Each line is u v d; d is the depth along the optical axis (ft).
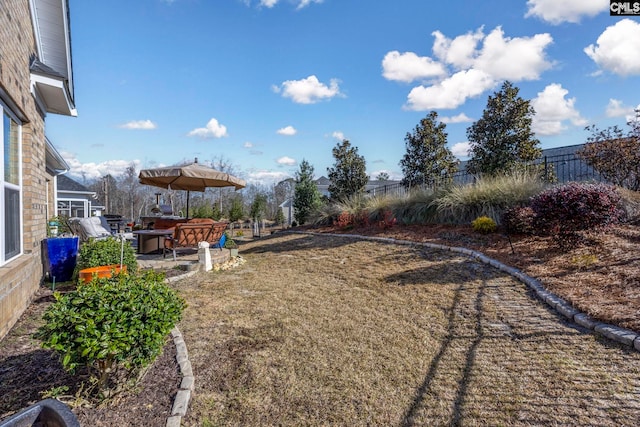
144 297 7.97
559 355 9.70
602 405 7.57
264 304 15.38
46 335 7.14
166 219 32.35
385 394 8.66
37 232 16.47
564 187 18.93
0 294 10.37
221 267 23.24
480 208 26.76
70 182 63.77
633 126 24.03
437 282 17.16
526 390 8.41
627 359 9.03
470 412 7.82
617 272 14.06
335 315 13.96
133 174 106.11
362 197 42.24
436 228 28.07
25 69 14.85
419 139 40.42
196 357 10.44
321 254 26.53
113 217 57.41
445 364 9.91
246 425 7.54
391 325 12.81
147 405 7.73
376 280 18.63
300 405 8.27
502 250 20.21
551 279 14.90
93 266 16.37
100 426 6.91
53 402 5.69
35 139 16.43
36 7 18.21
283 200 107.24
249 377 9.40
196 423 7.49
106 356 7.29
